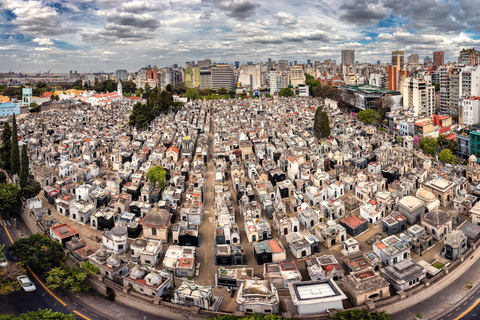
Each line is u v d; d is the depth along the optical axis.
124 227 147.62
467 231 146.12
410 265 124.94
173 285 128.38
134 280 123.56
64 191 191.75
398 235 154.00
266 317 103.81
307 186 196.75
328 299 107.81
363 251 144.25
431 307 117.19
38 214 171.12
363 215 167.62
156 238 154.25
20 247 138.88
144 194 187.12
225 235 148.88
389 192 177.50
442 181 183.38
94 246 151.62
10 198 182.25
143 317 116.00
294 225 155.88
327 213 169.12
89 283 132.38
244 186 196.12
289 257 141.75
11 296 124.94
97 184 198.62
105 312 118.38
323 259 133.25
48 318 105.06
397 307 115.56
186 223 158.50
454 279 130.50
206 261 142.12
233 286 126.88
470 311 114.88
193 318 113.88
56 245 142.12
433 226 149.00
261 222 156.62
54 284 127.00
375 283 114.94
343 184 198.62
